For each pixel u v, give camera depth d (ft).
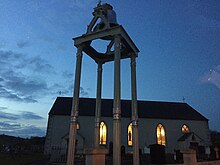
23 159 86.63
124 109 143.74
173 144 134.41
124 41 43.29
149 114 143.64
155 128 137.49
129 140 129.29
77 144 120.06
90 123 130.41
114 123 34.22
